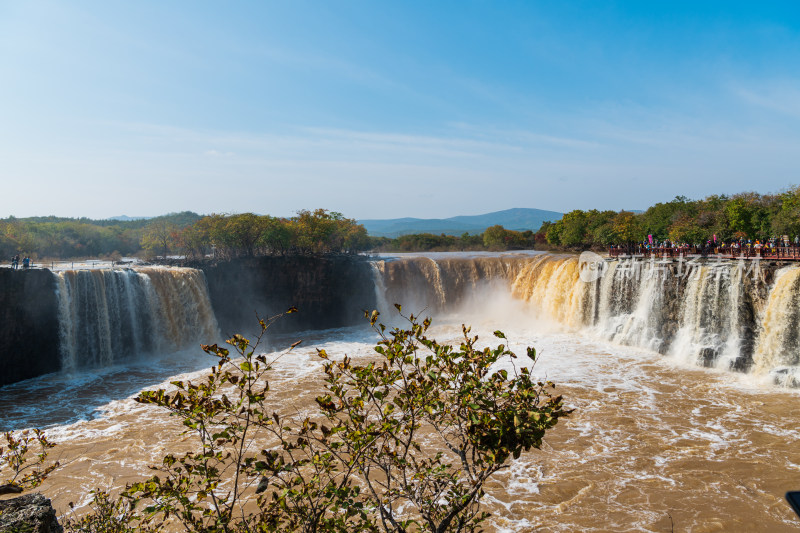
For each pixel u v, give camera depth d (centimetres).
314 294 5388
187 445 2416
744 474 2052
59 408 3005
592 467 2144
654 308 3934
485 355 755
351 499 704
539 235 9700
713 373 3300
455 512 706
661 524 1750
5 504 1089
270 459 739
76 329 3872
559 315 4931
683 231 5275
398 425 730
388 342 755
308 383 3328
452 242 10281
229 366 3894
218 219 5641
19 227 6016
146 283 4269
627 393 2986
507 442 691
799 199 4412
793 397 2816
